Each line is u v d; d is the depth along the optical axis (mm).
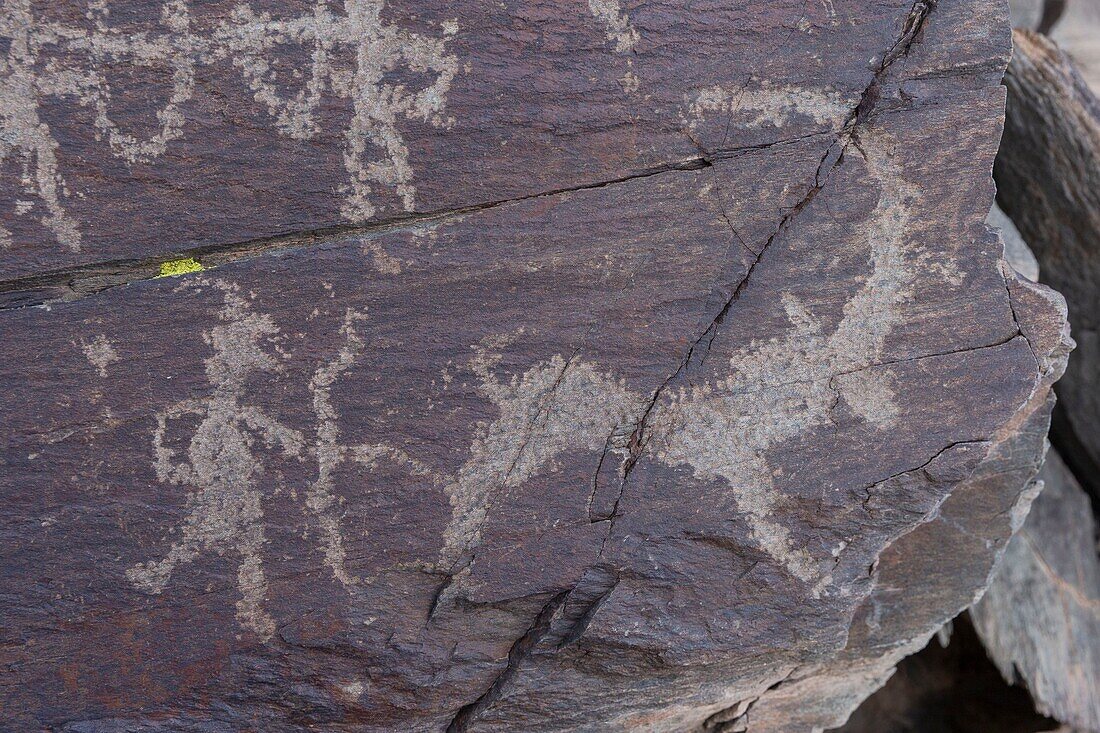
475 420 1766
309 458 1750
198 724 1766
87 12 1692
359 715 1791
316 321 1741
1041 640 2137
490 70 1740
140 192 1714
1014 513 1896
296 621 1763
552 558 1785
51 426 1719
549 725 1837
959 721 2262
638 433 1784
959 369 1809
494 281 1758
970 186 1795
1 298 1711
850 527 1815
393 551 1768
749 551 1805
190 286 1727
